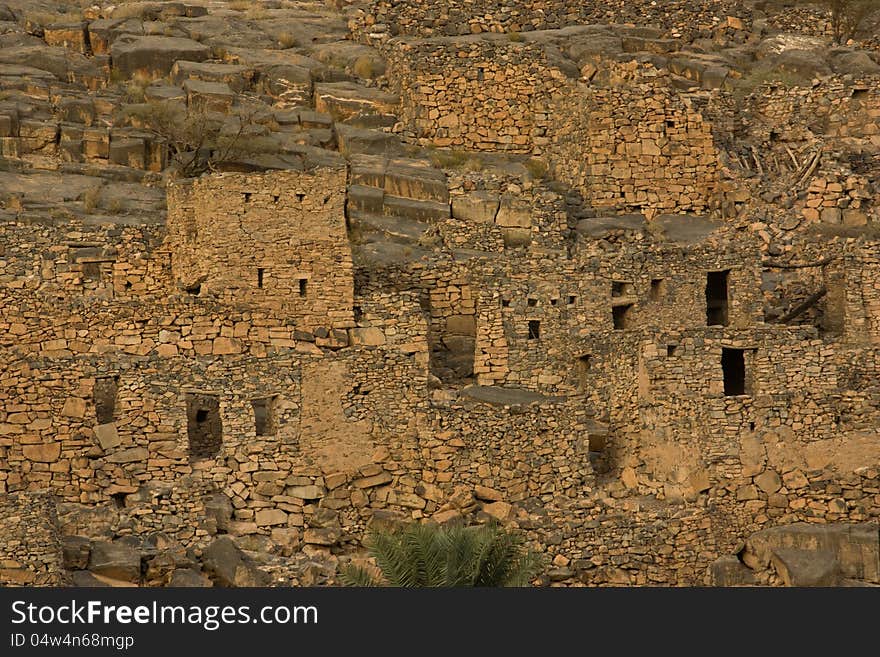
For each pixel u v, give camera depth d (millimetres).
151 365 194750
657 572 194500
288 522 192750
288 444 195125
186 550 186000
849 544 188625
